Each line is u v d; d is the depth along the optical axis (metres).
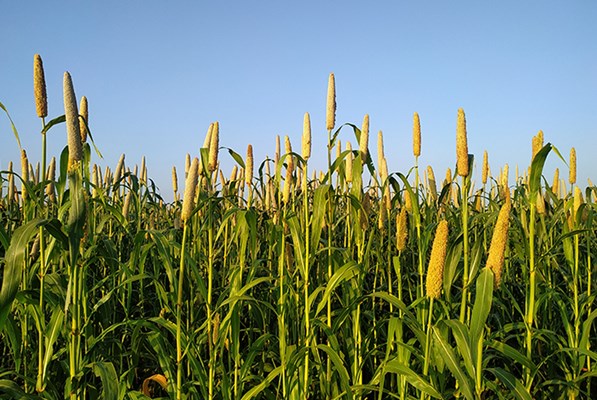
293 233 1.87
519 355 1.56
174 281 1.75
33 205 1.77
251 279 1.98
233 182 2.46
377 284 2.73
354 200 1.95
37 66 1.55
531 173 1.64
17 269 1.19
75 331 1.53
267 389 2.07
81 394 1.76
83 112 1.90
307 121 1.92
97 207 2.62
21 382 2.09
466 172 1.53
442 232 1.44
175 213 3.46
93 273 2.47
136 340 1.91
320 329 2.25
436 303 1.80
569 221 2.24
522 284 2.72
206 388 1.83
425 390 1.48
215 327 1.96
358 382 1.92
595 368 1.96
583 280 2.41
